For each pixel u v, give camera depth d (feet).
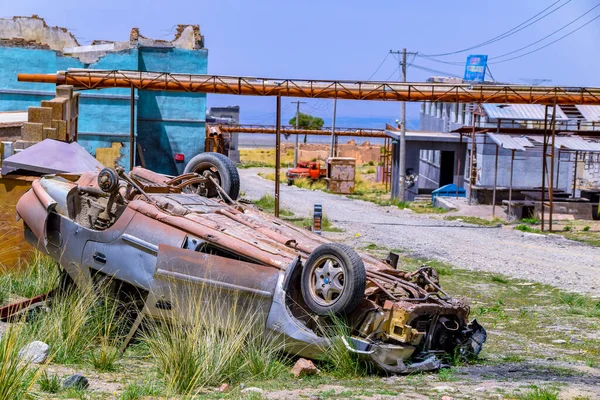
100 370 22.53
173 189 30.83
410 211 121.60
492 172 129.49
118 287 27.30
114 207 28.37
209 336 22.76
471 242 78.84
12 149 43.09
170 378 20.74
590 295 48.32
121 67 120.16
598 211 112.37
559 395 20.03
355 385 21.52
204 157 33.37
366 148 334.44
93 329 25.40
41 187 29.84
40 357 22.40
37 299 29.12
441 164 164.14
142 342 25.46
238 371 22.31
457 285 51.37
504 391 20.39
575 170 123.34
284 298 23.22
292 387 21.18
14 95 119.85
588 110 124.88
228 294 23.66
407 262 61.46
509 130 120.98
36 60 119.65
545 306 43.88
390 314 23.30
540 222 106.11
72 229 27.99
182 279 24.12
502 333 34.83
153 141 122.93
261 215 30.30
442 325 25.32
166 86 88.74
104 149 119.34
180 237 25.41
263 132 246.27
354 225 91.30
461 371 24.54
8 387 17.16
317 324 23.31
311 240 27.61
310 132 246.68
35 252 37.35
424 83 91.61
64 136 44.62
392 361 23.26
